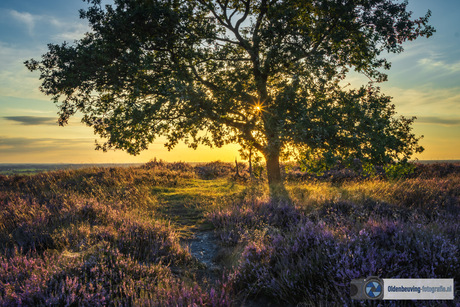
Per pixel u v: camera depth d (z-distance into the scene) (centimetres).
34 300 321
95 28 1278
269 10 1312
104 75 1291
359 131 1230
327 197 956
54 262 413
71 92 1359
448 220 626
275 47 1287
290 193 1186
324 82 1249
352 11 1280
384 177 1859
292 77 1272
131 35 1278
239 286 401
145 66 1221
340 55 1441
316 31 1371
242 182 1961
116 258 447
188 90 1280
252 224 727
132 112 1302
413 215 693
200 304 319
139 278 407
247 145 1456
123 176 1762
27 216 681
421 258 360
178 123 1429
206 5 1441
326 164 1245
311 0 1366
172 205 1104
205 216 877
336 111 1240
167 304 311
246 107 1390
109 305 322
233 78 1373
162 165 2898
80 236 546
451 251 367
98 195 1142
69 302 312
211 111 1366
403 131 1337
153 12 1212
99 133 1480
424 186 1139
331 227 566
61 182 1508
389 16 1293
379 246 425
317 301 323
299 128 1191
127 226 621
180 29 1318
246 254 469
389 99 1321
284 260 414
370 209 820
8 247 511
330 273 347
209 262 533
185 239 679
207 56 1415
